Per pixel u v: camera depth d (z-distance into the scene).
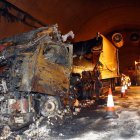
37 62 7.34
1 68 7.24
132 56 33.31
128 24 29.25
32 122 6.87
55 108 8.03
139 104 11.00
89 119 8.08
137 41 32.56
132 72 31.69
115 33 29.75
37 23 15.15
